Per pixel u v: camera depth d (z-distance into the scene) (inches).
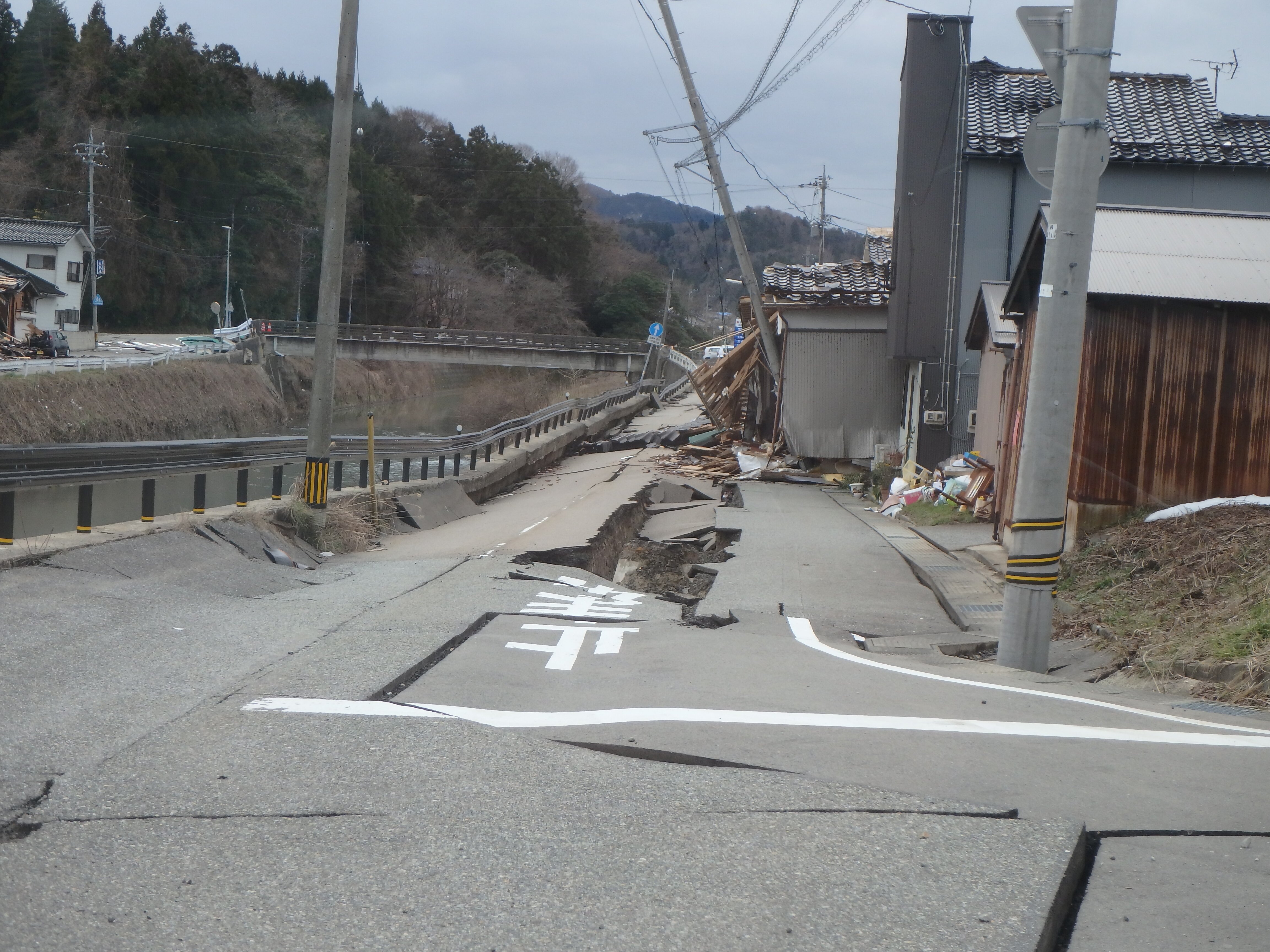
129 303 2733.8
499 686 251.6
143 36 3617.1
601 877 146.1
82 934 129.4
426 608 359.6
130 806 169.5
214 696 234.1
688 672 272.1
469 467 1002.1
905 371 972.6
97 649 272.7
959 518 653.3
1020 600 317.1
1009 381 590.6
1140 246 452.4
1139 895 143.9
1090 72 303.0
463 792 176.9
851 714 232.2
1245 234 465.1
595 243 4224.9
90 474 463.5
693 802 173.8
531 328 3585.1
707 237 4933.6
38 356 1814.7
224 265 2942.9
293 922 133.4
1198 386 436.8
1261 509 399.5
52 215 2625.5
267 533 501.4
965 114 832.3
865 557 527.5
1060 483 313.9
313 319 3201.3
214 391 1946.4
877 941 129.4
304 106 3767.2
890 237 1395.2
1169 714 247.1
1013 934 131.2
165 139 2861.7
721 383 1226.6
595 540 583.5
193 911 135.8
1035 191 835.4
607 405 1800.0
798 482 945.5
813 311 975.6
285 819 165.0
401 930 131.6
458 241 3730.3
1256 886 146.3
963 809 171.8
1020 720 232.1
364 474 718.5
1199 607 327.6
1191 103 868.0
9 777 180.4
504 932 131.3
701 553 599.5
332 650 285.0
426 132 4451.3
